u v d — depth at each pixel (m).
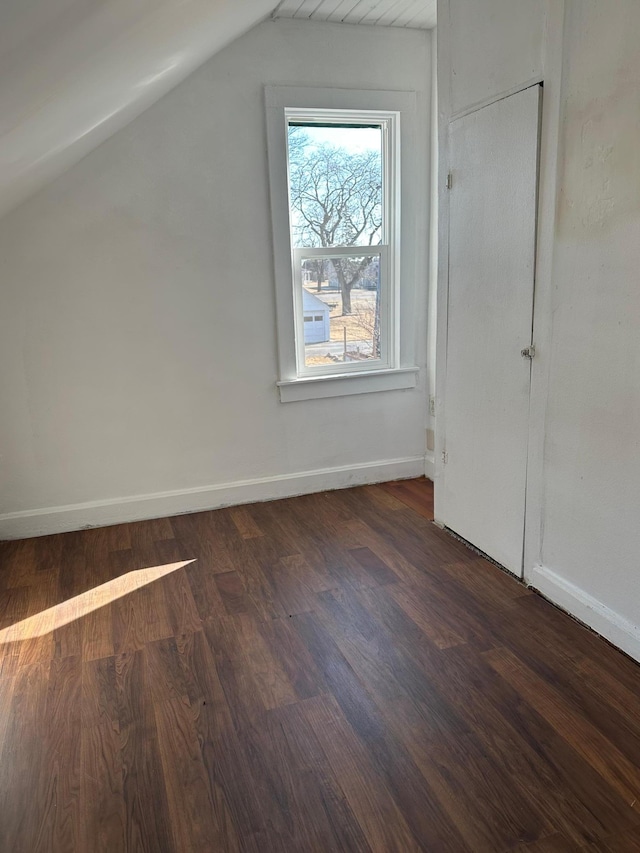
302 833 1.34
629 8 1.64
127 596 2.38
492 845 1.30
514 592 2.31
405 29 3.06
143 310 2.95
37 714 1.73
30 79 1.14
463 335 2.57
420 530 2.91
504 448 2.39
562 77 1.89
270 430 3.30
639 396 1.76
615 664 1.87
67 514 3.03
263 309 3.15
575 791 1.42
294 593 2.36
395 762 1.52
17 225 2.70
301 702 1.75
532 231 2.09
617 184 1.75
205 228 2.97
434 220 3.29
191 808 1.41
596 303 1.87
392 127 3.21
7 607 2.32
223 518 3.13
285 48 2.91
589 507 2.00
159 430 3.10
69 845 1.33
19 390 2.85
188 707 1.75
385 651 1.98
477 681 1.82
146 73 1.98
